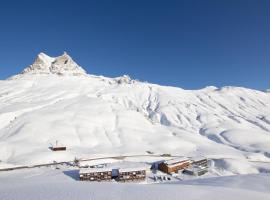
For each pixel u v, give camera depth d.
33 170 82.50
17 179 62.50
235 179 59.03
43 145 112.69
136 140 133.25
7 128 137.12
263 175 65.19
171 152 117.19
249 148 129.38
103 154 105.88
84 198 26.33
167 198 27.81
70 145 116.88
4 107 178.38
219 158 102.31
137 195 28.64
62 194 27.69
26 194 27.53
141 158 103.44
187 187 36.00
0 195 27.14
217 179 60.66
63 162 94.50
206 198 29.19
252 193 34.34
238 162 95.69
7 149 105.12
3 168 84.12
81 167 87.19
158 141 133.00
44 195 27.06
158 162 90.12
